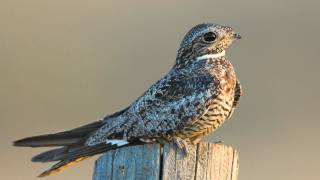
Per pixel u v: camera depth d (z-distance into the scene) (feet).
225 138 56.34
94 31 73.00
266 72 66.64
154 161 27.20
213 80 30.96
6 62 69.05
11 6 75.97
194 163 27.40
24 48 70.90
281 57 69.00
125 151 27.30
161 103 31.12
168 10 74.69
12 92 64.90
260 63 67.67
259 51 69.46
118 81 66.23
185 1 75.15
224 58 31.96
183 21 72.79
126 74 67.05
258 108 61.46
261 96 63.26
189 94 30.94
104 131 31.17
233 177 27.78
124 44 70.85
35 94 65.16
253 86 64.39
